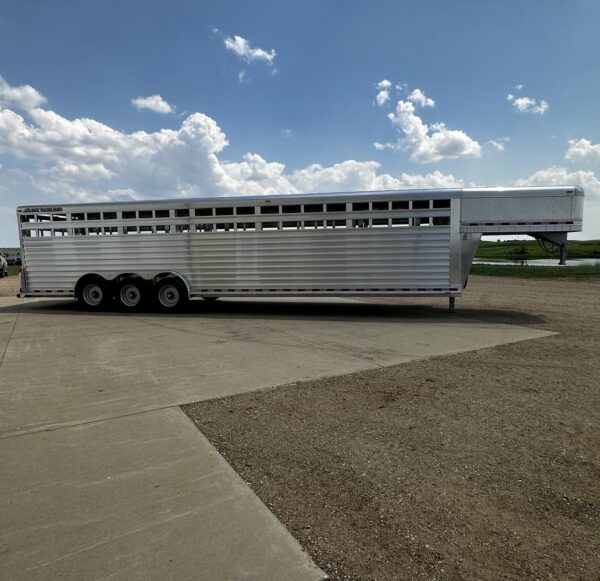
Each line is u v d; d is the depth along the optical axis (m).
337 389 5.25
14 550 2.47
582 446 3.79
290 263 10.92
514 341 8.02
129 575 2.28
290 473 3.33
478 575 2.30
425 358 6.75
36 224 11.99
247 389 5.23
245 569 2.33
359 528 2.69
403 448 3.75
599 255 46.94
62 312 12.10
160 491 3.07
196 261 11.35
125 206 11.55
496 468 3.42
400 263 10.48
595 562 2.40
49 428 4.12
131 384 5.43
